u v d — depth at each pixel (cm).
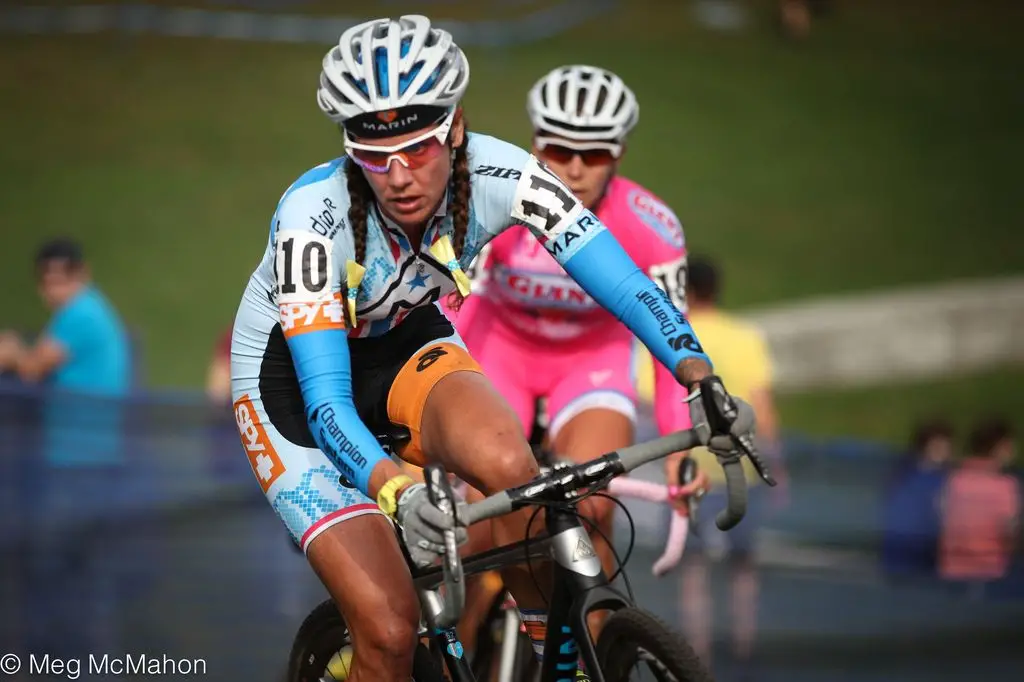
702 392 743
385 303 880
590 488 761
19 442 1808
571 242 843
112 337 2012
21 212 3831
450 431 827
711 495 1794
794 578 1819
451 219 855
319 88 819
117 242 3697
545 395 1262
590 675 745
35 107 4625
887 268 3994
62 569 1734
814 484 1894
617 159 1155
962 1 6938
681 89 5394
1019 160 4953
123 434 1839
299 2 5838
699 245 4025
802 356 3566
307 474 874
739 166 4697
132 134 4488
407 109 777
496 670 1041
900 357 3681
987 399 3625
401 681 812
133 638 1584
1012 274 3997
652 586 1792
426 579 867
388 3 5925
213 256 3672
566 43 5734
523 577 884
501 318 1234
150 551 1766
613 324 1228
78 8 5603
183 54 5231
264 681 1483
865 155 4925
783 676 1605
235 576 1712
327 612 949
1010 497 1844
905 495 1866
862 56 6044
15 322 3123
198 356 3091
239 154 4384
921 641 1698
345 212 837
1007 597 1814
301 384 814
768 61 5878
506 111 4697
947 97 5597
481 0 6153
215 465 1845
